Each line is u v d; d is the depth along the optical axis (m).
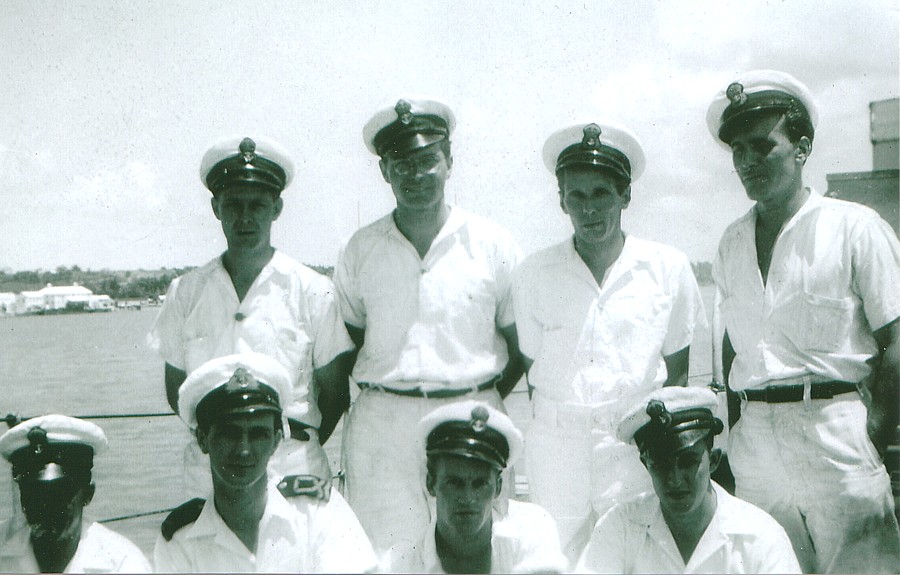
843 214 2.85
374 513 3.02
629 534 2.66
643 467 2.89
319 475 3.07
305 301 3.06
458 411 2.53
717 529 2.56
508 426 2.54
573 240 3.01
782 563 2.54
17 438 2.67
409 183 2.90
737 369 3.02
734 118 2.83
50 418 2.67
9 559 2.62
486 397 3.07
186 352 3.07
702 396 2.55
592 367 2.91
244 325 3.01
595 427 2.89
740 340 2.98
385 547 2.98
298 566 2.56
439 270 3.02
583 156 2.78
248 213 2.94
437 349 2.99
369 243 3.08
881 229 2.83
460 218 3.08
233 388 2.50
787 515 2.92
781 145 2.80
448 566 2.60
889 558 2.90
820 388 2.85
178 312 3.10
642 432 2.56
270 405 2.51
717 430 2.61
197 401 2.59
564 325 2.94
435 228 3.04
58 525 2.63
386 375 3.02
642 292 2.92
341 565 2.56
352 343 3.17
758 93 2.83
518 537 2.61
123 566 2.60
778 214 2.91
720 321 3.12
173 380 3.14
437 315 3.00
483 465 2.45
